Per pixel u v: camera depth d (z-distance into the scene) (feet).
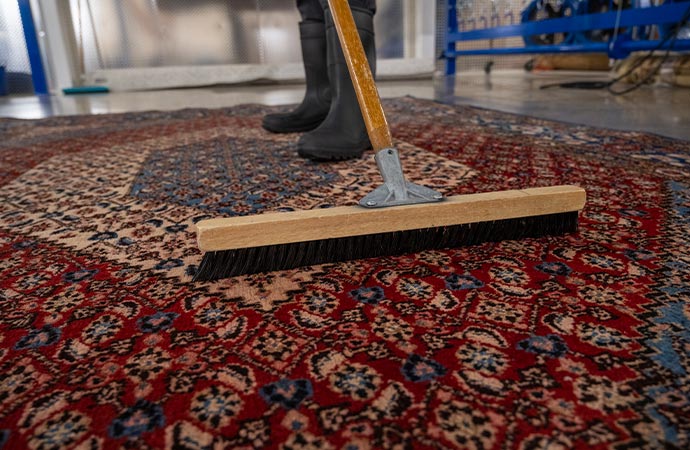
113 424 1.30
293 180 3.52
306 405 1.34
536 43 12.98
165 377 1.47
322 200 3.05
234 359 1.55
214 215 2.87
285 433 1.25
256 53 14.90
